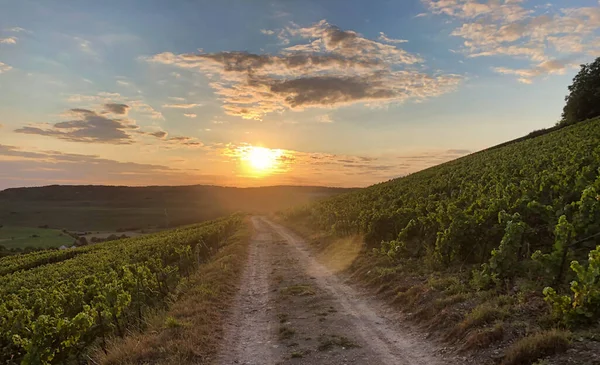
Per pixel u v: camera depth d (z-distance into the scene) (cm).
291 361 788
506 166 2438
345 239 2219
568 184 1373
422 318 934
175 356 800
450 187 2444
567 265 845
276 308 1183
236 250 2391
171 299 1422
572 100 6731
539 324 702
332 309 1115
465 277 1090
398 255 1487
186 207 17175
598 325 633
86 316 945
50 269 3198
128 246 4012
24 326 1160
